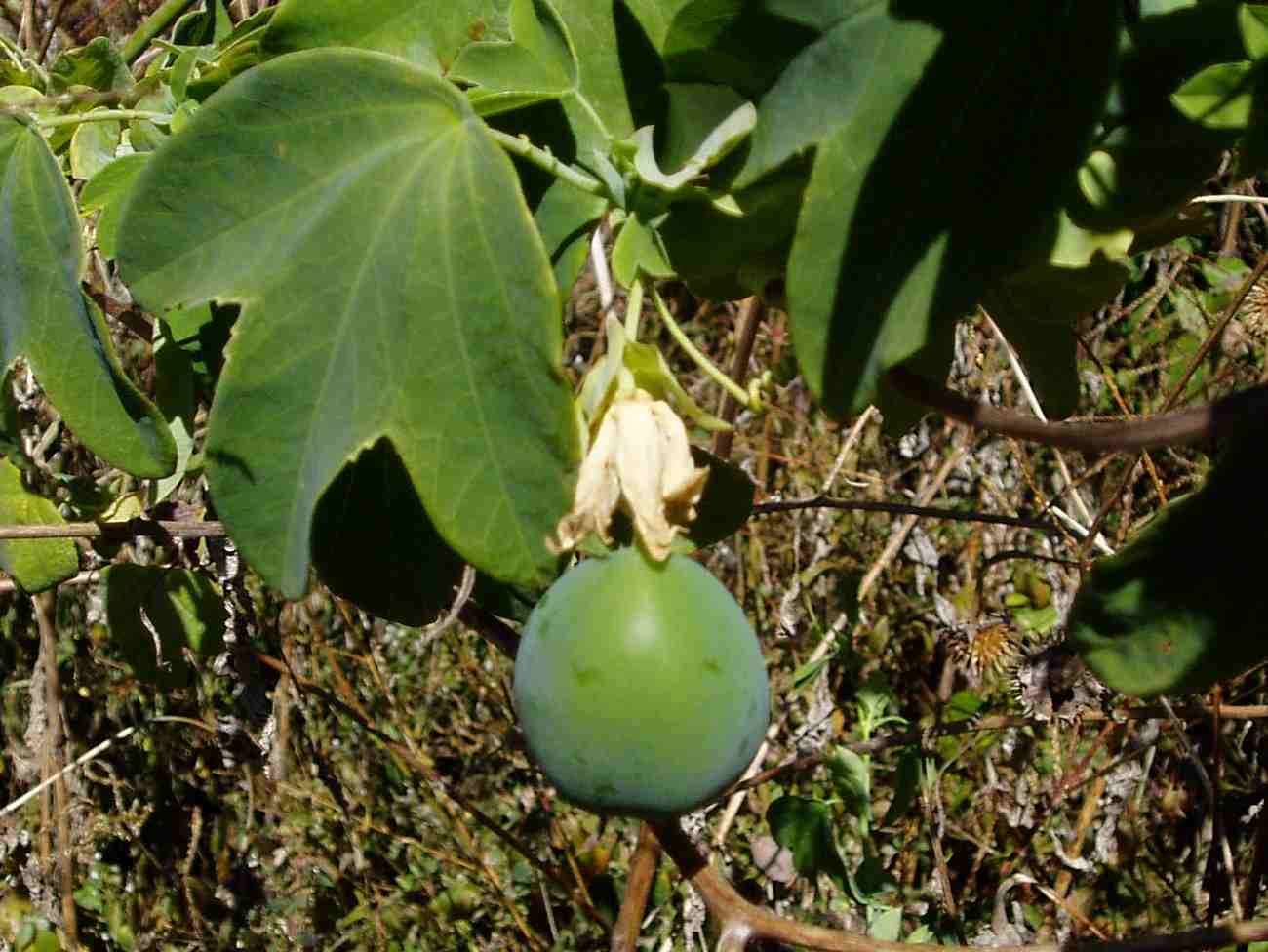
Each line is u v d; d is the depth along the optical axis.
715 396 1.17
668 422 0.36
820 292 0.33
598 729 0.35
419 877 1.04
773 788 0.91
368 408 0.35
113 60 0.46
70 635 1.03
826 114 0.34
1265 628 0.35
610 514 0.36
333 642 1.12
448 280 0.35
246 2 0.55
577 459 0.34
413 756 0.74
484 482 0.35
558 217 0.38
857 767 0.64
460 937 1.04
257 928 1.02
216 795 1.04
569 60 0.38
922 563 0.97
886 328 0.33
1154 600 0.35
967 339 0.88
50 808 0.98
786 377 0.88
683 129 0.37
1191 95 0.37
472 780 1.09
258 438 0.35
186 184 0.35
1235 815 0.90
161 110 0.44
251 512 0.35
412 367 0.35
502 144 0.37
